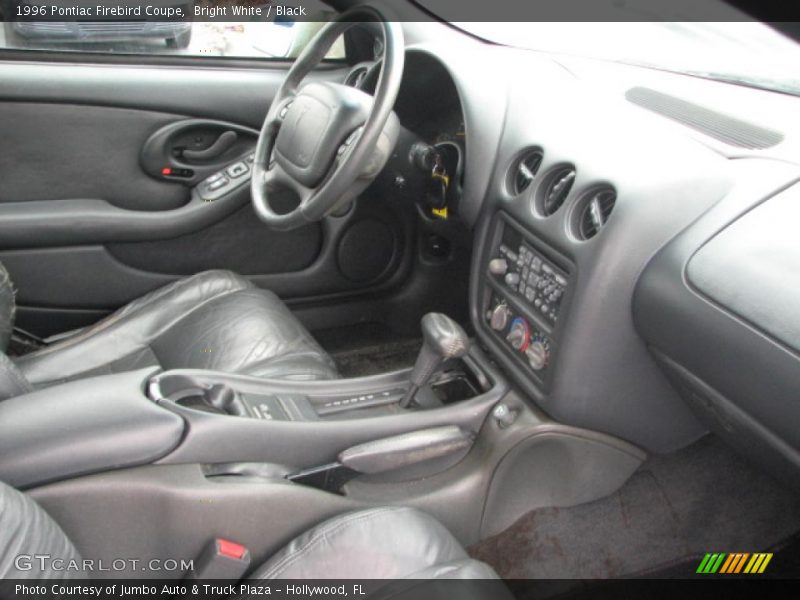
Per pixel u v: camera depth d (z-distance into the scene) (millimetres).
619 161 1187
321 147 1304
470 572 951
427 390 1410
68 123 1702
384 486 1257
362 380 1364
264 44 1861
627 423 1308
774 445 1040
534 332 1319
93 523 959
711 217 1095
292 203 1911
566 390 1246
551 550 1438
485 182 1431
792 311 952
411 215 1959
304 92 1406
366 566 958
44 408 998
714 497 1461
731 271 1028
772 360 963
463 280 2020
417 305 2074
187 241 1855
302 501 1082
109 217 1751
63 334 1726
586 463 1351
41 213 1706
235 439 1077
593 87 1433
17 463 927
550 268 1265
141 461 997
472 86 1459
